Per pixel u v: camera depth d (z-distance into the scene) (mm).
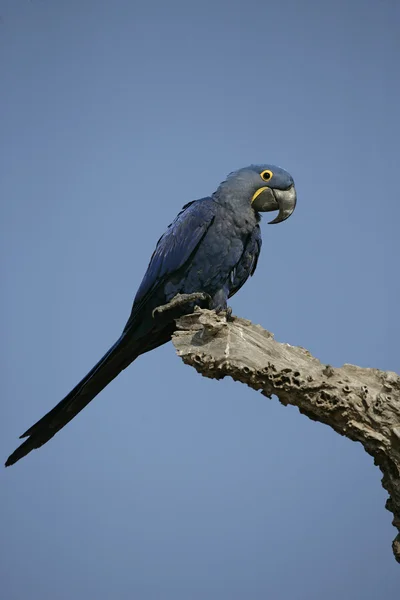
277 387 9672
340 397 9289
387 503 9500
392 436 9133
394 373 9453
